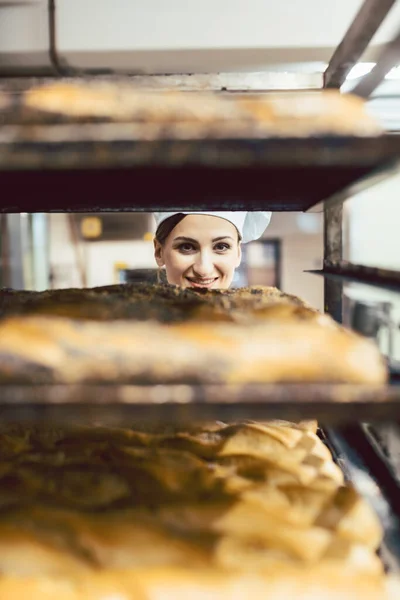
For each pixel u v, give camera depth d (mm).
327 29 1532
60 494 672
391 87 1391
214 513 632
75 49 1558
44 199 876
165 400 447
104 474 706
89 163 451
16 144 447
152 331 602
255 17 1536
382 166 479
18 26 1543
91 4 1530
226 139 447
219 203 936
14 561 564
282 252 4000
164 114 548
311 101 561
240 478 715
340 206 1078
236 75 984
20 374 541
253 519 628
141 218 3625
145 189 775
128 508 643
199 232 1535
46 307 688
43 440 833
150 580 555
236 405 450
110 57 1583
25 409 445
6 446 795
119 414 450
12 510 628
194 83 965
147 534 601
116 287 936
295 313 697
